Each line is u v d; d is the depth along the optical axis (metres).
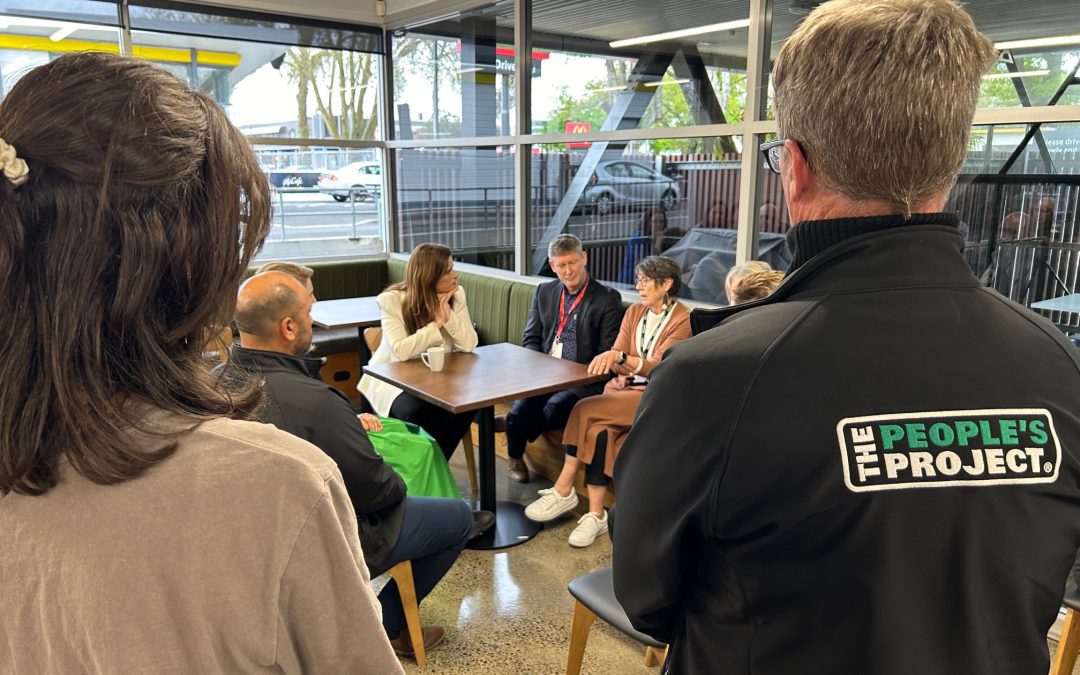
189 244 0.48
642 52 3.64
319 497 0.49
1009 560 0.59
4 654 0.45
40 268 0.44
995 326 0.63
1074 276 2.38
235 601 0.47
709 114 3.39
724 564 0.68
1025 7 2.35
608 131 3.88
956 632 0.59
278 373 1.74
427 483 2.45
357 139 5.53
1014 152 2.46
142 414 0.47
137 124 0.45
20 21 4.23
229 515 0.47
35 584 0.45
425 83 5.17
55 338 0.43
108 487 0.45
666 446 0.67
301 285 1.93
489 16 4.49
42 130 0.43
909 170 0.62
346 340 4.61
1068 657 1.76
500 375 2.86
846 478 0.59
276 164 5.22
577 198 4.15
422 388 2.66
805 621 0.62
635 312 3.18
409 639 2.18
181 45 4.71
